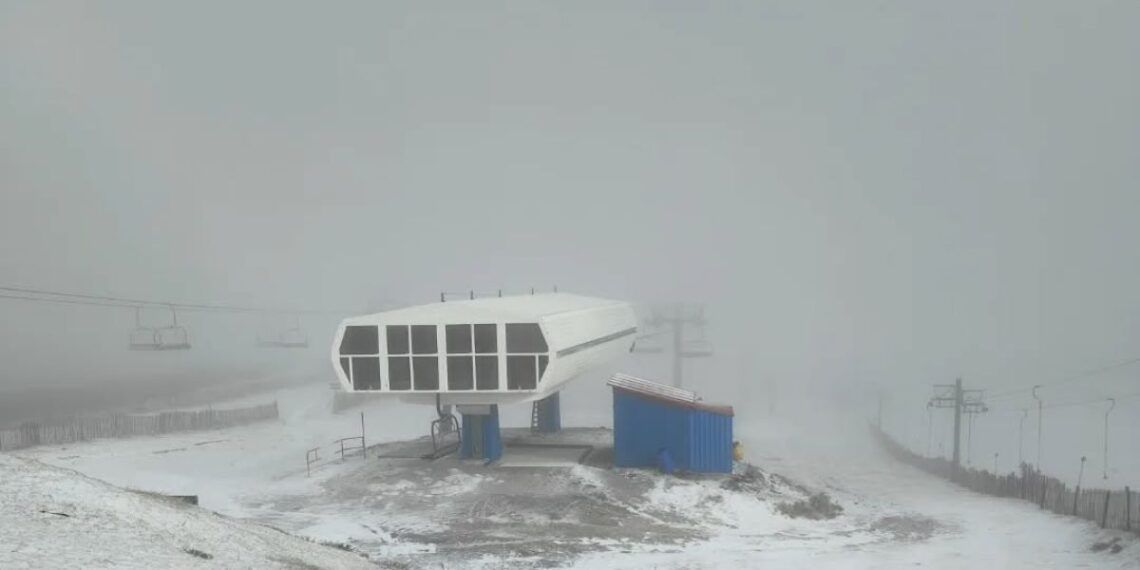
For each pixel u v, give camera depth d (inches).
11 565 485.4
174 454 1827.0
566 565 981.8
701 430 1508.4
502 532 1143.0
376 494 1362.0
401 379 1518.2
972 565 1016.9
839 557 1058.1
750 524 1268.5
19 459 771.4
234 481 1505.9
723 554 1064.2
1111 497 1240.2
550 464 1540.4
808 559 1043.9
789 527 1266.0
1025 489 1571.1
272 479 1523.1
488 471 1483.8
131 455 1785.2
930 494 1691.7
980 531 1258.0
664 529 1197.1
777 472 1940.2
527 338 1496.1
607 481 1419.8
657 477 1449.3
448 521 1202.6
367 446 1871.3
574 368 1663.4
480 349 1501.0
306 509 1289.4
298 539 839.1
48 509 625.0
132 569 524.4
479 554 1019.9
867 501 1560.0
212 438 2121.1
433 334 1510.8
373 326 1519.4
